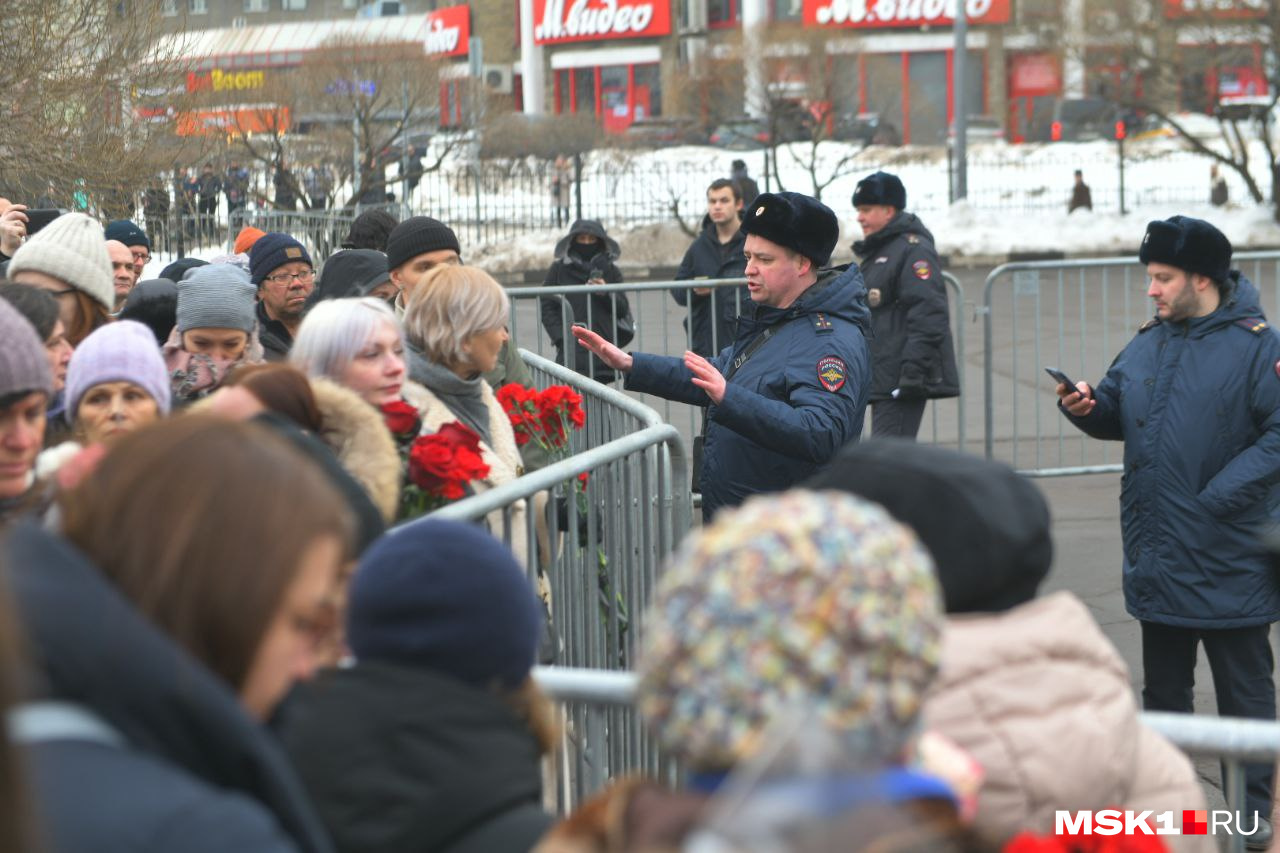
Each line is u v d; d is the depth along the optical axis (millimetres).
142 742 1433
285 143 27719
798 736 1267
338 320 4129
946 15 46906
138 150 13789
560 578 4266
